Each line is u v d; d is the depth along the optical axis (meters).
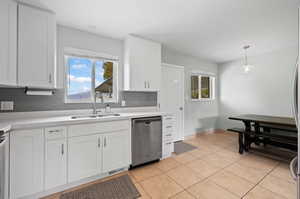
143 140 2.31
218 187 1.77
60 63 2.23
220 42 2.94
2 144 1.25
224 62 4.53
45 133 1.59
